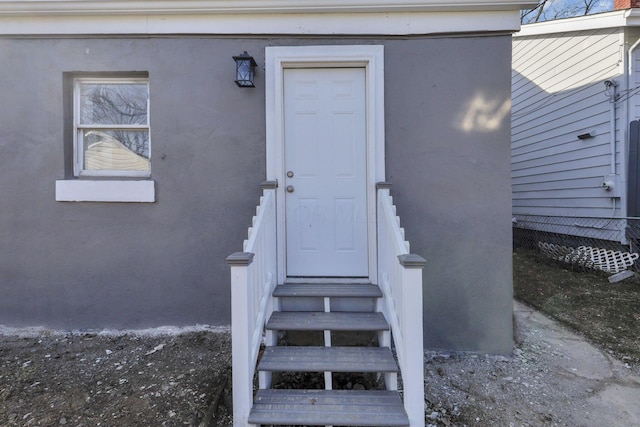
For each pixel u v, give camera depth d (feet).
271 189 9.98
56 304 11.00
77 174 11.31
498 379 9.06
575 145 20.75
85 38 10.82
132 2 10.34
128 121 11.44
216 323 10.89
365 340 9.47
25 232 10.94
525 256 22.38
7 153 10.90
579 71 20.36
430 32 10.36
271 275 9.68
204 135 10.84
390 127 10.53
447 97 10.44
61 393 8.07
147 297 10.94
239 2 10.29
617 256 17.90
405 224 10.53
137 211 10.91
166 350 10.02
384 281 9.23
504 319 10.37
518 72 25.12
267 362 7.72
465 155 10.44
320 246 10.71
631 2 18.31
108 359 9.58
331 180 10.73
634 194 17.54
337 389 8.39
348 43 10.59
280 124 10.54
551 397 8.28
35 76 10.86
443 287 10.50
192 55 10.78
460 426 7.33
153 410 7.50
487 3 9.96
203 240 10.88
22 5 10.32
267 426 7.11
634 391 8.46
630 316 12.62
